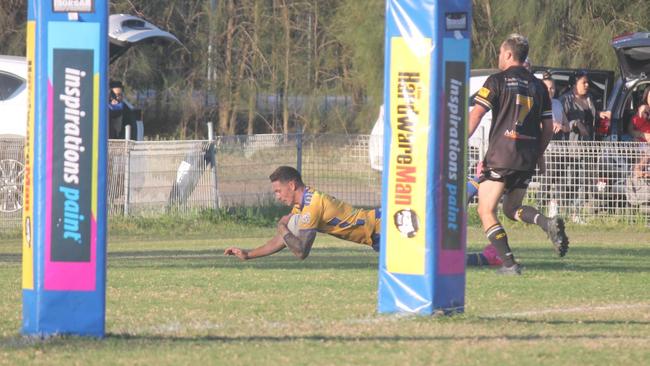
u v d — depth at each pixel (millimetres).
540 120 32500
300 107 119812
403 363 17688
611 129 61062
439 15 21906
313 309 24641
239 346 19297
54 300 19328
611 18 94812
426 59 22000
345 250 44344
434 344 19422
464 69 22172
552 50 94500
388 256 22797
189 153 57812
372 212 33031
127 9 114312
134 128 66062
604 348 19094
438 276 22422
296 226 32219
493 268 34844
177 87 117500
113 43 66875
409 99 22172
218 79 120188
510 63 32500
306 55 120625
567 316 23812
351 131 116875
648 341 19906
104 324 19547
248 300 26469
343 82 117750
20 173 54719
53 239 19141
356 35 104875
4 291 28547
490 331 20984
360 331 20938
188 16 120688
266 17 120562
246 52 121438
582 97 60312
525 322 22562
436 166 22141
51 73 18828
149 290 28656
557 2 93750
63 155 18953
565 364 17688
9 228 54719
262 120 122500
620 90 61469
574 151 57781
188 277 32188
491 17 99938
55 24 18781
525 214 33688
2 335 19969
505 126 32156
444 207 22312
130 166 56344
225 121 120438
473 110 32219
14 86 59344
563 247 33062
